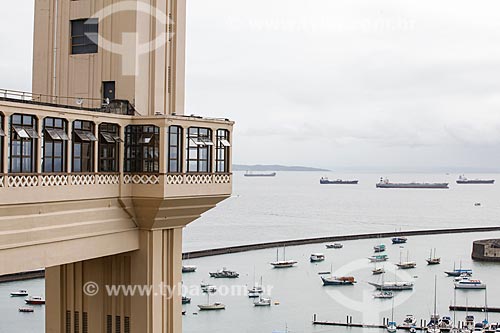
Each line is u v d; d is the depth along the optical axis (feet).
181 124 108.17
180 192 108.37
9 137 85.46
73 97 119.65
